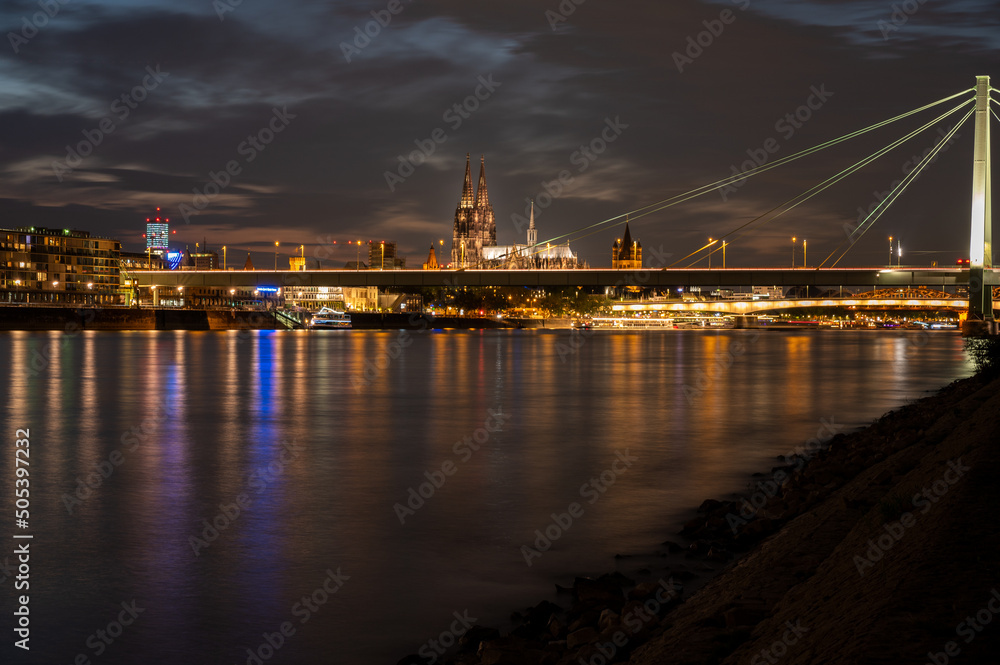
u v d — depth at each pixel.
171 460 32.66
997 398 29.50
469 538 20.98
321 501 25.22
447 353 132.00
